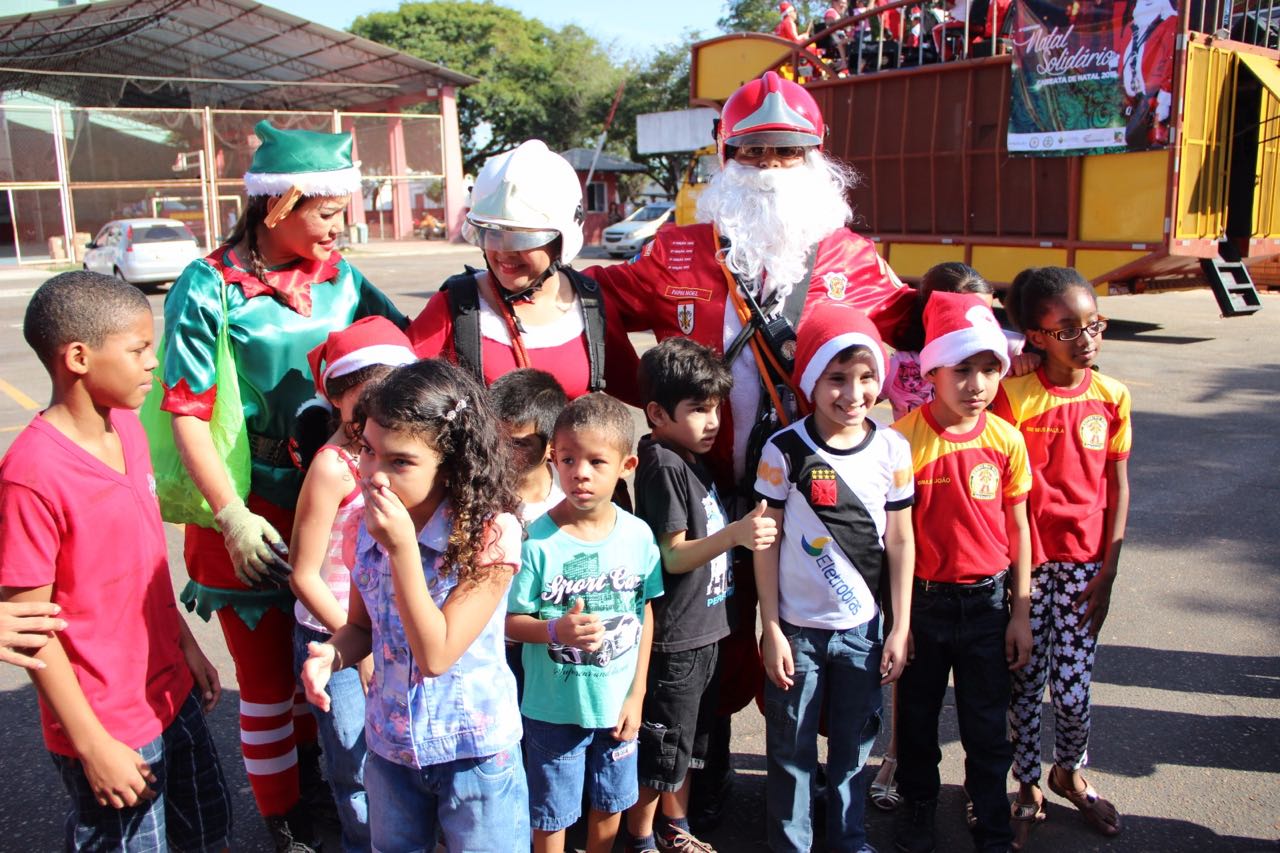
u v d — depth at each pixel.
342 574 2.59
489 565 2.12
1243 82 10.16
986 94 10.98
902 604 2.79
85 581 2.22
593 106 42.66
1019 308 3.01
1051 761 3.44
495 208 2.76
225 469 2.71
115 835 2.31
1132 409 8.16
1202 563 5.06
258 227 2.89
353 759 2.68
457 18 42.38
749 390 3.13
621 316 3.43
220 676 4.17
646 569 2.68
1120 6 9.58
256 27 30.06
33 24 29.05
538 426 2.71
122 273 18.14
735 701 3.11
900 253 12.28
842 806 2.80
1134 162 9.82
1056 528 2.97
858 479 2.75
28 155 25.86
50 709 2.21
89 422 2.26
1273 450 6.96
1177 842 2.98
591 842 2.74
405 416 2.00
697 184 17.30
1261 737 3.53
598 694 2.59
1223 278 10.14
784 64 13.20
